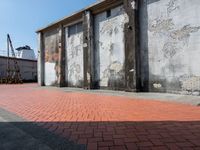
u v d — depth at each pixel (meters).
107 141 3.05
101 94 9.25
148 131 3.46
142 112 5.00
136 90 9.41
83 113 5.12
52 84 16.11
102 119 4.41
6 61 28.91
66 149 2.82
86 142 3.04
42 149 2.85
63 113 5.20
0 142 3.16
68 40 14.51
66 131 3.63
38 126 4.02
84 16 12.47
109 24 11.27
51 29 16.12
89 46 12.05
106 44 11.46
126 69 9.95
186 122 3.94
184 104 5.99
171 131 3.42
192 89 7.69
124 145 2.88
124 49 10.28
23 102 7.28
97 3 11.30
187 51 7.85
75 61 13.91
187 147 2.73
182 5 8.02
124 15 10.09
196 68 7.57
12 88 14.86
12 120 4.56
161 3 8.74
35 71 32.47
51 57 16.23
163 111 5.04
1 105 6.73
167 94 8.18
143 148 2.75
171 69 8.39
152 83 9.12
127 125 3.87
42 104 6.73
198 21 7.52
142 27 9.52
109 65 11.26
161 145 2.83
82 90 11.56
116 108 5.64
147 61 9.31
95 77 12.13
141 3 9.56
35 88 14.34
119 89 10.64
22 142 3.14
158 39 8.87
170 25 8.41
